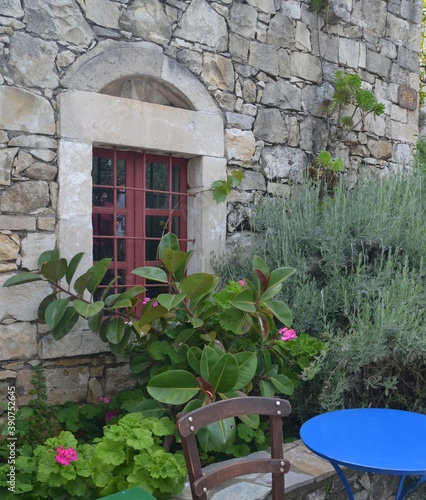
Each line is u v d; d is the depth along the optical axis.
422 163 5.29
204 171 4.13
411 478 3.31
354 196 4.48
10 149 3.33
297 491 2.70
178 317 3.28
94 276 3.27
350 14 5.09
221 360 2.77
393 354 3.39
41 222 3.43
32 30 3.39
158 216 4.13
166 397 2.78
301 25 4.73
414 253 3.93
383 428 2.38
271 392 3.19
